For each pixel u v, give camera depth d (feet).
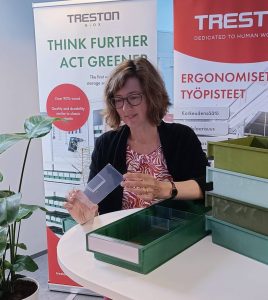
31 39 9.33
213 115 7.23
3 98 8.87
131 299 2.65
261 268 3.07
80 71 7.66
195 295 2.68
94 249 3.24
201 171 5.29
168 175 5.35
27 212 4.65
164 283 2.85
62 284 8.46
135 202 5.08
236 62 6.91
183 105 7.36
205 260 3.22
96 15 7.39
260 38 6.71
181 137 5.42
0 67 8.73
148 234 3.71
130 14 7.24
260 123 7.01
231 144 3.40
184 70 7.23
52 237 8.40
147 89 4.92
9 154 9.12
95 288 2.87
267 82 6.83
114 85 4.91
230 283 2.84
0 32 8.66
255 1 6.60
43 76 7.89
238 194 3.34
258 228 3.17
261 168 3.15
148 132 5.32
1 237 4.41
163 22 8.67
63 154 8.09
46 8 7.61
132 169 5.31
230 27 6.81
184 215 3.97
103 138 5.57
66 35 7.61
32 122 4.76
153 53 7.27
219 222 3.48
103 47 7.47
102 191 4.24
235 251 3.38
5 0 8.67
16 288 4.96
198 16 6.93
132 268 3.06
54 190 8.30
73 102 7.81
